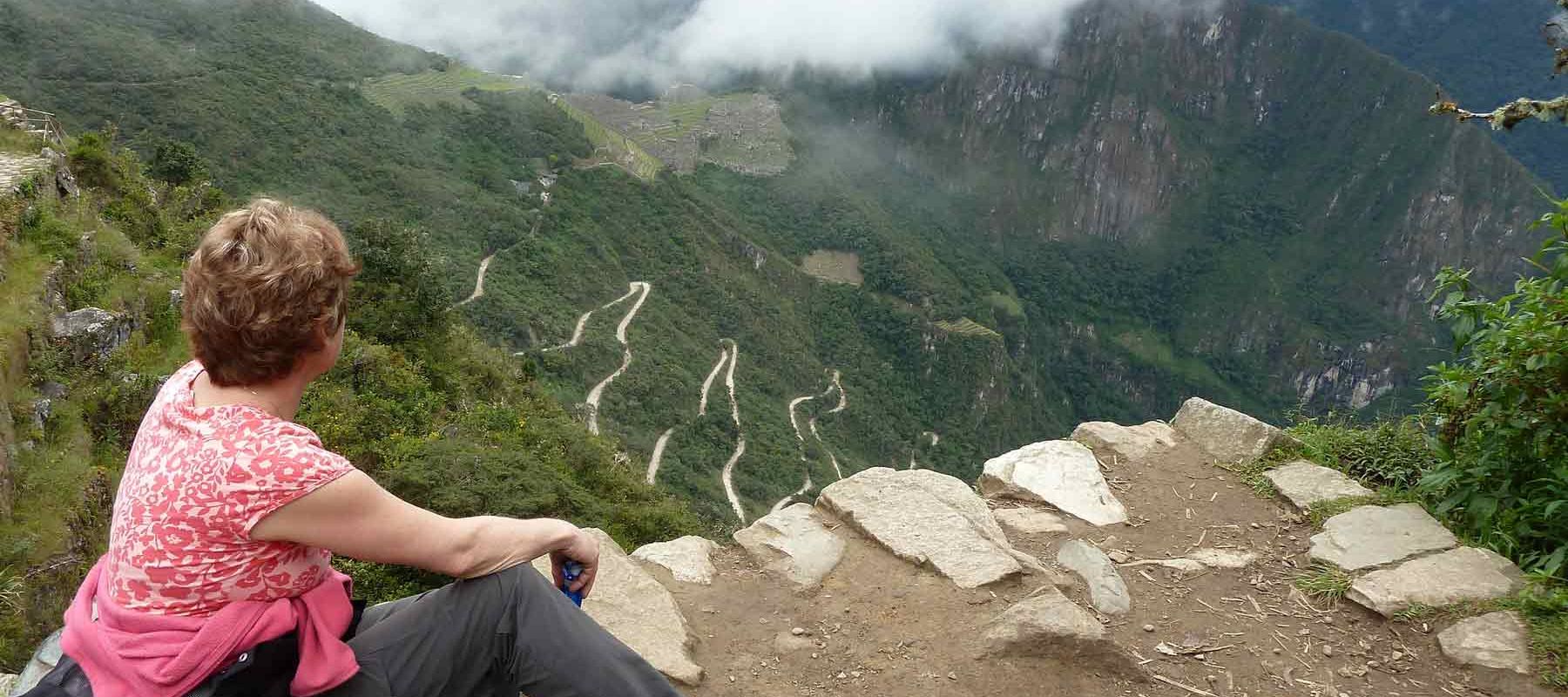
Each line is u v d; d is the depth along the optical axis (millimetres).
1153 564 4234
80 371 11336
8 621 6797
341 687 1824
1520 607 3508
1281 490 4836
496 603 1983
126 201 18438
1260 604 3887
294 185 72250
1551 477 4129
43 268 12055
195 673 1654
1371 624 3686
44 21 73312
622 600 3672
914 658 3381
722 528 21625
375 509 1748
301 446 1704
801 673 3373
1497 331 4266
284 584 1748
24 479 8508
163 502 1659
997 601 3688
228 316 1665
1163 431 5711
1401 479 4859
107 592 1723
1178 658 3469
